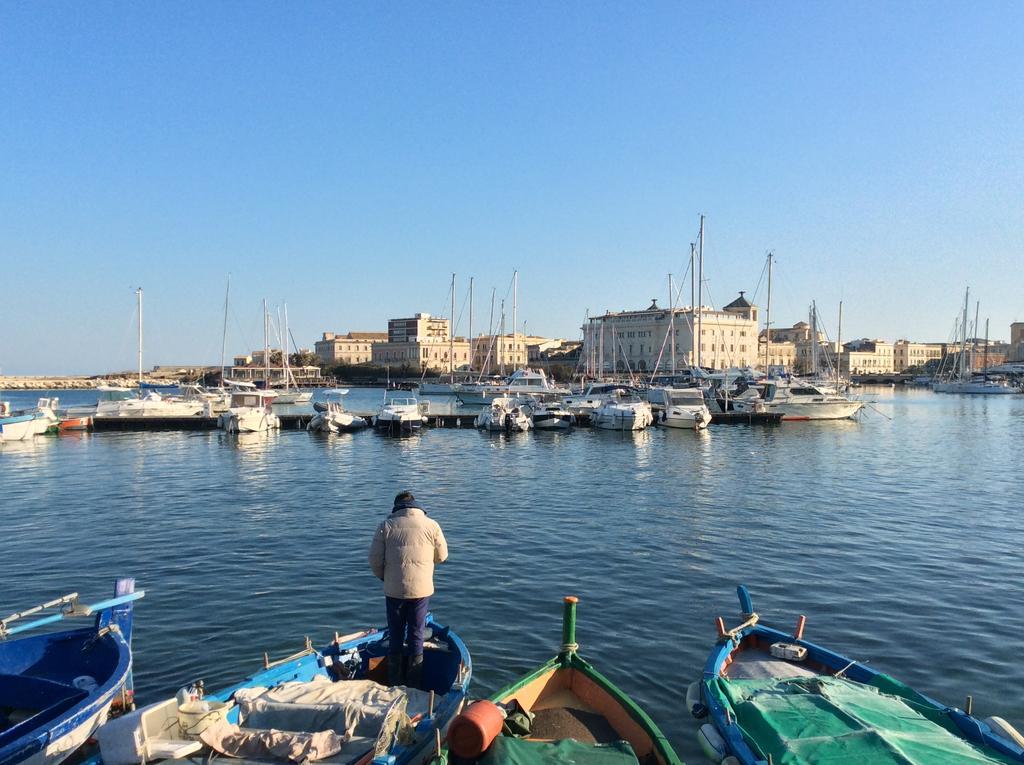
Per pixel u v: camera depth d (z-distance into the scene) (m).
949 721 9.38
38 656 10.51
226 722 8.42
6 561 19.59
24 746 8.05
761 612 15.37
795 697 9.69
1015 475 36.66
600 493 31.05
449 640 11.21
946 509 27.14
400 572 10.40
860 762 8.16
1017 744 8.78
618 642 13.66
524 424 62.47
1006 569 18.62
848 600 16.12
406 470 39.03
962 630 14.32
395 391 144.62
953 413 89.69
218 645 13.55
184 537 22.38
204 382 146.75
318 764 7.90
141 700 11.42
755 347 186.50
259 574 18.17
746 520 25.03
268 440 56.38
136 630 14.28
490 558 19.72
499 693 9.49
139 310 78.44
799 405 74.44
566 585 17.23
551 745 8.54
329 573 18.23
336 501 29.06
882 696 9.84
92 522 24.81
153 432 62.47
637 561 19.41
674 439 57.12
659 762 8.62
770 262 91.19
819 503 28.48
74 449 49.84
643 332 184.50
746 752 8.70
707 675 10.70
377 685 9.61
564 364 187.12
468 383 100.44
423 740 8.54
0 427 54.44
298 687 9.43
